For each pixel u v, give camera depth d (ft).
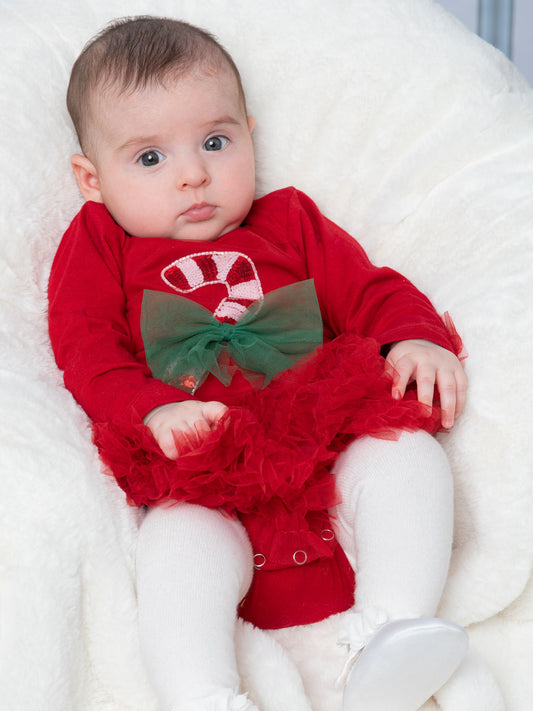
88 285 4.31
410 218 4.84
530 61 9.60
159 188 4.31
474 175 4.70
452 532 3.55
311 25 5.03
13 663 3.12
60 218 4.63
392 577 3.41
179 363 4.08
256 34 5.03
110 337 4.17
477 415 3.82
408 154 4.90
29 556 3.28
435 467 3.58
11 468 3.41
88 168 4.60
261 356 4.08
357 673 3.23
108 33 4.51
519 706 3.60
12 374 3.85
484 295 4.14
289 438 3.68
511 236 4.34
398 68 4.94
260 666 3.42
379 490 3.53
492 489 3.74
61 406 3.84
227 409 3.60
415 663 3.18
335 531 3.80
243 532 3.67
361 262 4.54
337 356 3.96
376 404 3.71
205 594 3.28
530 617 3.90
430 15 5.06
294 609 3.76
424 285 4.62
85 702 3.40
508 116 4.83
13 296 4.32
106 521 3.50
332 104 5.02
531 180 4.57
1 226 4.33
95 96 4.36
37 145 4.58
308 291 4.25
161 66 4.24
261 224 4.78
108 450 3.67
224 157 4.39
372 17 5.03
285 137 5.05
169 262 4.41
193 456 3.47
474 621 3.81
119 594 3.45
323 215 4.97
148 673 3.27
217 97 4.33
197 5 5.07
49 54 4.79
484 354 3.92
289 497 3.63
